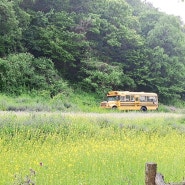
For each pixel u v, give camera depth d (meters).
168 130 21.14
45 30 47.03
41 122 17.95
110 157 12.19
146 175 6.34
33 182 8.56
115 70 47.69
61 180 9.30
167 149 14.28
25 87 40.06
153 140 17.31
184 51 57.22
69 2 53.31
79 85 46.53
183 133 20.92
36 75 42.06
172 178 10.27
